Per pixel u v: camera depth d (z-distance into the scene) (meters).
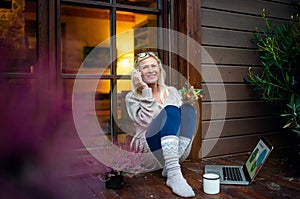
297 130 1.73
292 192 1.27
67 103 0.68
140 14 1.99
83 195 1.22
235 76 2.07
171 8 1.86
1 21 1.67
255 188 1.32
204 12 1.93
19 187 0.45
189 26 1.82
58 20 1.54
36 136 0.46
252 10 2.15
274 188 1.32
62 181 0.54
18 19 1.63
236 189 1.30
